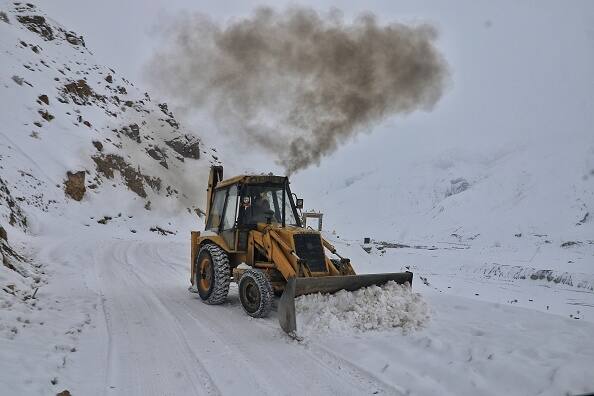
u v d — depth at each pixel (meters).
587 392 3.76
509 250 55.03
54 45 45.69
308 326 5.54
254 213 7.27
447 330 5.67
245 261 7.26
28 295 6.95
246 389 4.05
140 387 4.04
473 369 4.35
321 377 4.33
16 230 16.81
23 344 4.61
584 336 5.43
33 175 24.73
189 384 4.14
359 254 18.62
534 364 4.34
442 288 23.70
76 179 27.23
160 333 5.66
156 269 11.91
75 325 5.69
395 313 5.87
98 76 45.50
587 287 30.89
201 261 7.73
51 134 29.52
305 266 6.16
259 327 6.02
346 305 5.91
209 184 8.62
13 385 3.61
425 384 4.09
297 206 7.47
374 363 4.61
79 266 11.16
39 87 33.44
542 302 22.33
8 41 37.34
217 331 5.80
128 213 29.73
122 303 7.29
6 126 27.27
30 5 48.19
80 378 4.12
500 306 7.21
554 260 42.91
